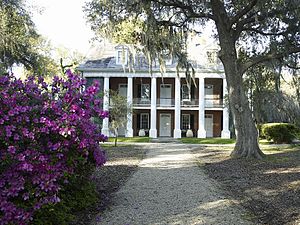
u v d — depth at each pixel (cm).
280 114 2603
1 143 408
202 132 3159
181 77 3145
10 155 395
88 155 577
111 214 568
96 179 882
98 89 548
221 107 3219
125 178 933
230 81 1410
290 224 513
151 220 532
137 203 644
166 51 1528
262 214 571
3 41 1730
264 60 1404
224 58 1405
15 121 422
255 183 862
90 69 3177
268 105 2466
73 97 506
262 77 1662
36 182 411
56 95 523
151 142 2616
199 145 2300
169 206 619
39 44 2281
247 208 610
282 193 734
